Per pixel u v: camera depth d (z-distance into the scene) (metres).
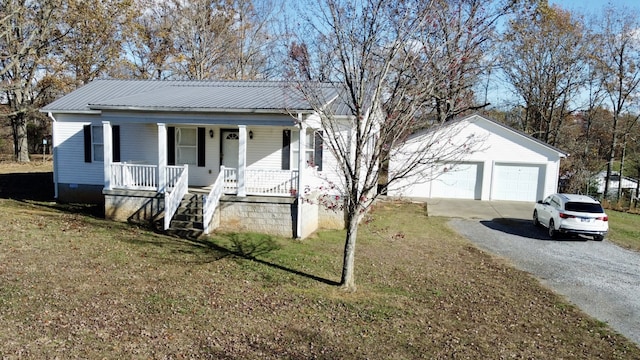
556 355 7.06
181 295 8.46
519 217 20.62
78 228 13.18
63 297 7.77
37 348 5.85
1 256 9.77
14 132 35.34
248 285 9.45
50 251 10.55
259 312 7.96
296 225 13.93
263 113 13.54
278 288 9.40
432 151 14.35
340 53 8.86
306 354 6.46
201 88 18.19
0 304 7.16
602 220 15.88
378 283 10.31
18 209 15.46
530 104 37.03
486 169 25.09
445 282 10.76
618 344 7.64
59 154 18.16
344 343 6.95
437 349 6.98
